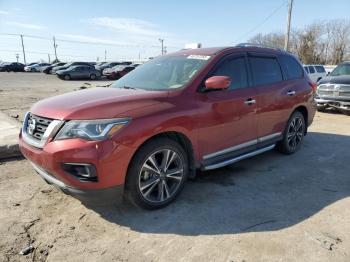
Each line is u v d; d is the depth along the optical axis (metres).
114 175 3.37
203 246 3.18
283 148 5.91
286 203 4.09
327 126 8.80
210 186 4.56
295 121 6.03
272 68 5.48
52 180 3.50
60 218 3.68
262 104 5.02
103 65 45.84
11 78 35.59
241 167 5.34
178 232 3.42
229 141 4.56
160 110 3.69
